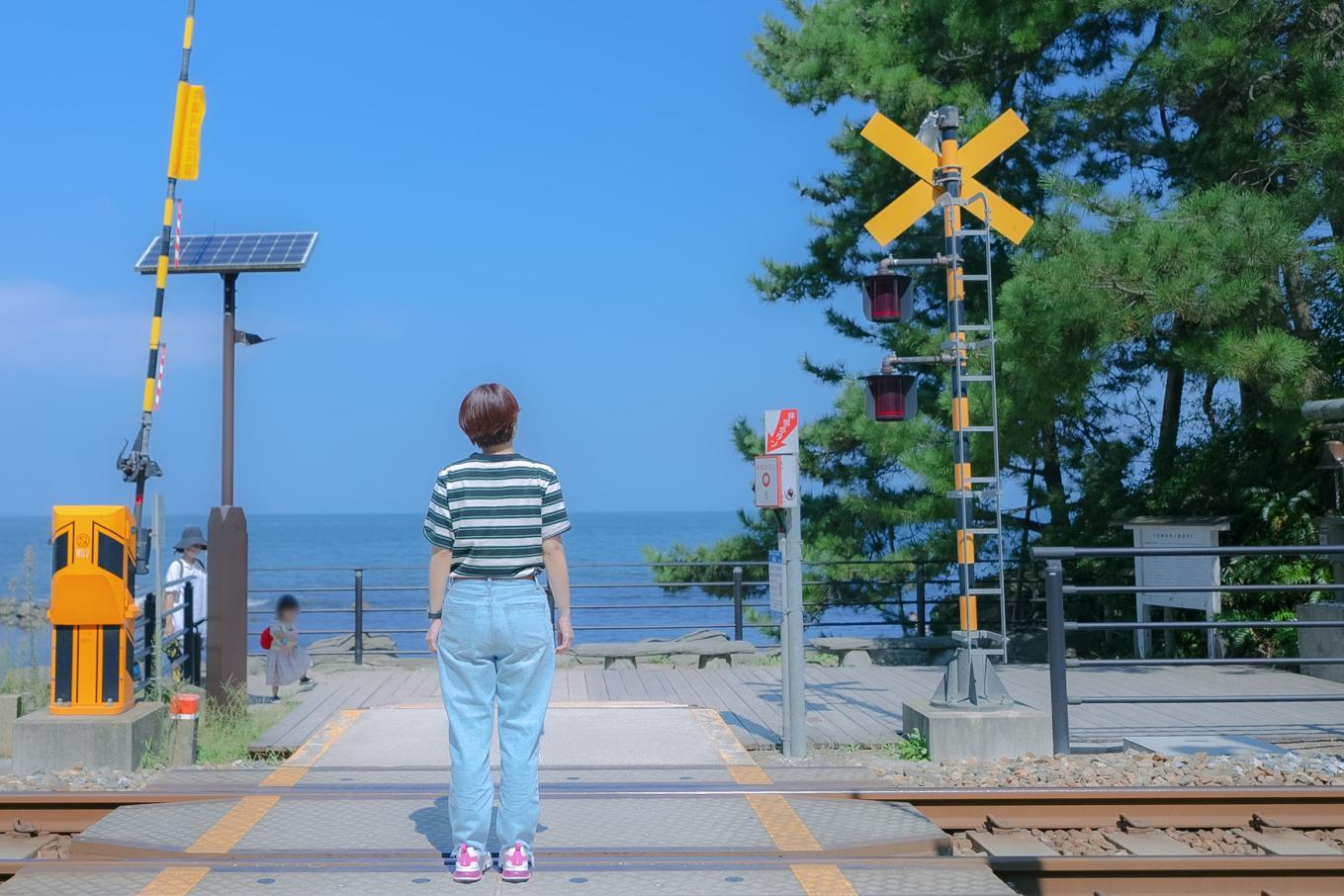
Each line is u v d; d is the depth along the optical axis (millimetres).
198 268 10242
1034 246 14164
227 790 6625
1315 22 13688
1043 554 8383
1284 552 8398
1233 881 5879
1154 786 6934
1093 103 15820
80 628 8008
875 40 17203
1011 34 15211
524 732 5117
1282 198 12688
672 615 45969
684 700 11062
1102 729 9297
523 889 5043
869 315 8766
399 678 13008
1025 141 17266
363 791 6566
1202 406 18891
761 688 11844
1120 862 5855
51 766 7770
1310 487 14922
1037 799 6707
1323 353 13758
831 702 10898
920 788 6758
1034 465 18688
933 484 14836
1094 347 13305
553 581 5121
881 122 8938
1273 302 13023
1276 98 13922
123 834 5785
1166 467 17219
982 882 5180
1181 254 12016
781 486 8445
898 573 17578
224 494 10375
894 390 8578
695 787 6738
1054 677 8352
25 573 10234
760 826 5969
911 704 8734
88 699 7988
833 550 17906
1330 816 6668
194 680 11539
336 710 10641
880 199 18531
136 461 9609
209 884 5094
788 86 18469
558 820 6066
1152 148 16562
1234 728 9367
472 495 4984
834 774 7191
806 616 19312
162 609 9906
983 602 18234
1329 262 12617
